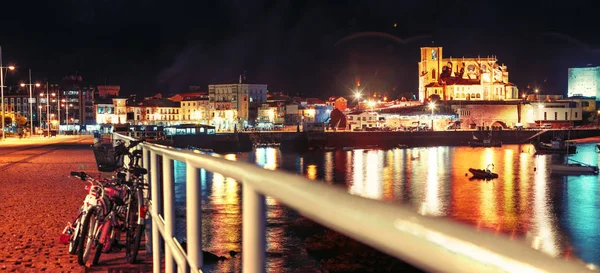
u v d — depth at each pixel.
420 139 183.50
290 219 26.23
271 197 2.18
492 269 1.12
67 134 157.00
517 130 188.12
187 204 4.59
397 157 128.50
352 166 105.62
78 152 59.25
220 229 25.55
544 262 1.09
